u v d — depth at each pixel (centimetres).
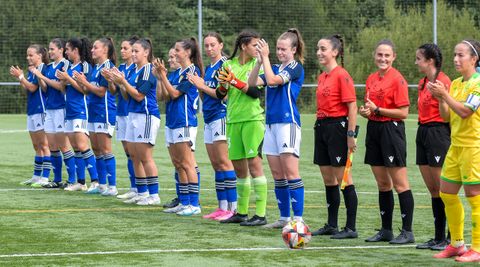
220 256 1160
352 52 4838
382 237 1295
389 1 5022
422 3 5159
